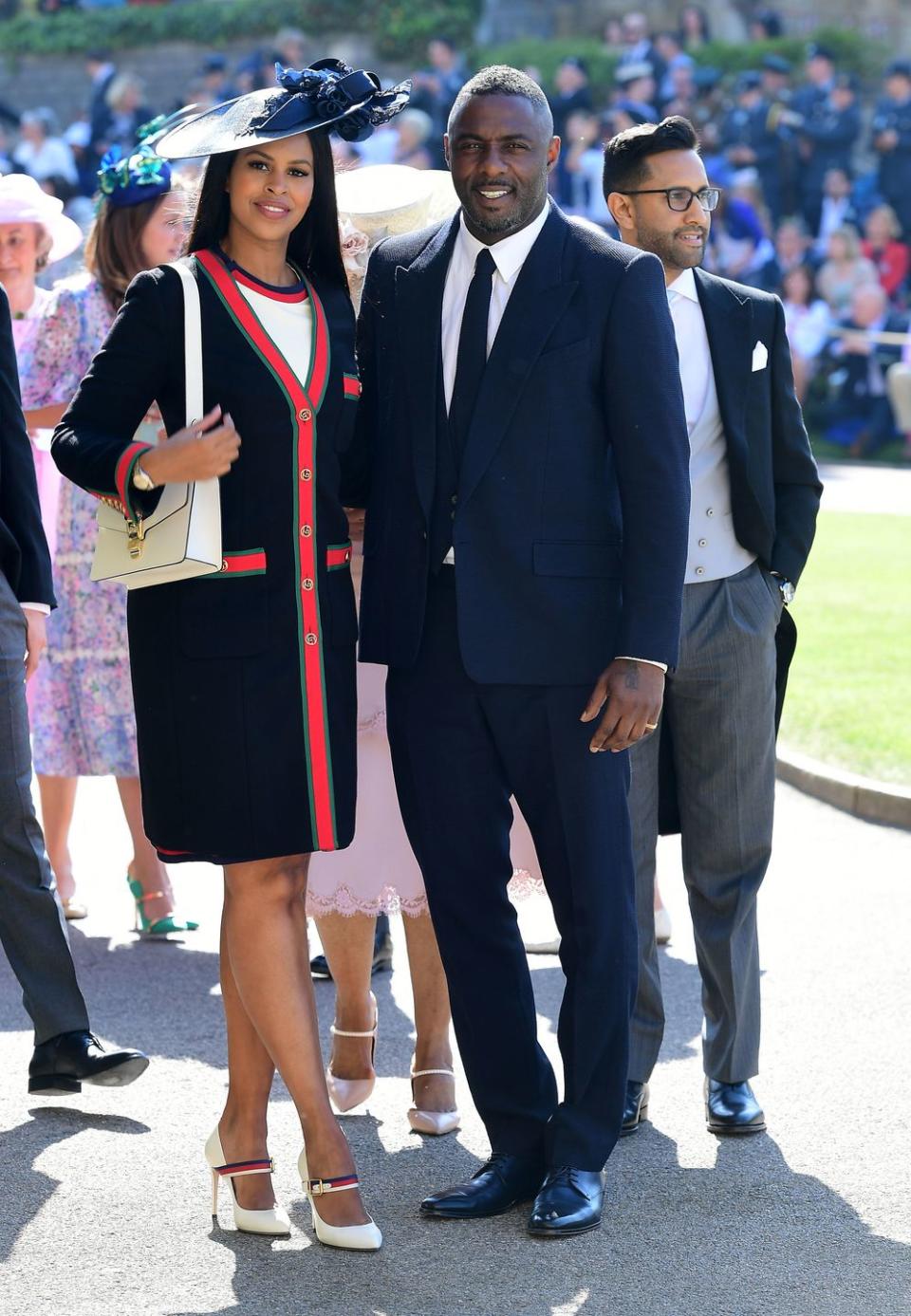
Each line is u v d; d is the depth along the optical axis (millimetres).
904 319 26953
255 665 5070
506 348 5191
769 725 6023
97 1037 6262
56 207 8656
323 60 5320
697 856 6074
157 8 38750
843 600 15773
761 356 5957
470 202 5176
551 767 5305
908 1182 5598
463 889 5438
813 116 28844
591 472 5242
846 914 8297
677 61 31641
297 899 5242
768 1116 6117
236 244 5203
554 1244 5176
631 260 5219
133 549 4988
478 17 37031
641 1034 6031
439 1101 6078
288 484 5086
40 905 6203
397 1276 4992
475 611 5203
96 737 8195
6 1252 5125
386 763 6117
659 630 5117
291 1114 6180
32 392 8062
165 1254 5125
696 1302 4832
